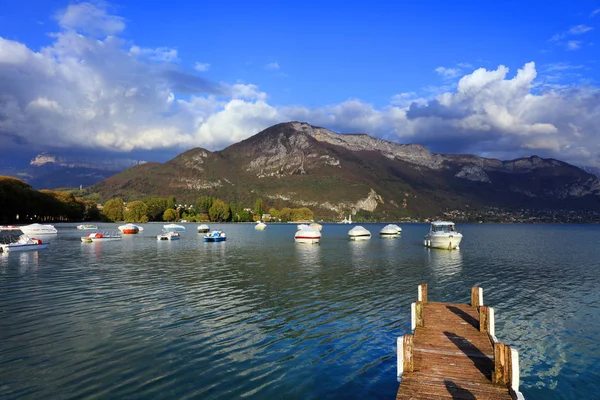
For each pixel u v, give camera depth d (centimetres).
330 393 1457
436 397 1124
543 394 1558
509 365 1195
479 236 14125
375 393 1462
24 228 11688
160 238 10125
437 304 2273
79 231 13475
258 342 1959
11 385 1454
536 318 2528
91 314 2430
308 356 1794
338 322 2309
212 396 1410
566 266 5047
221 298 2911
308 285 3469
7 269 4416
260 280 3719
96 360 1702
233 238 11338
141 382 1502
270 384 1514
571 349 2006
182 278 3812
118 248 7394
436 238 7581
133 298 2889
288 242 9475
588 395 1549
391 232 13600
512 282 3794
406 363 1294
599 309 2759
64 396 1379
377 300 2880
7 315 2397
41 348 1834
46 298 2878
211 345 1908
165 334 2058
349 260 5562
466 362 1387
